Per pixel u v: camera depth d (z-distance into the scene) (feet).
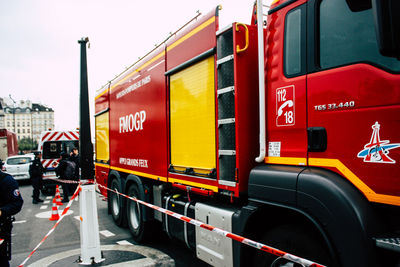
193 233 12.14
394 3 4.83
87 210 14.87
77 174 35.91
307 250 7.73
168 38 14.43
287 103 8.38
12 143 92.73
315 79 7.64
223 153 10.21
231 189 9.85
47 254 16.94
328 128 7.29
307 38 7.92
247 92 9.82
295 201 7.63
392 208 6.28
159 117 15.01
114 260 15.11
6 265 10.08
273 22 9.00
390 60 6.21
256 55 10.12
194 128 12.19
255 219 9.27
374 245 6.08
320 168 7.48
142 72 17.06
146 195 16.74
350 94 6.84
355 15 6.89
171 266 14.35
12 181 10.29
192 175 12.10
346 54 7.01
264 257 8.91
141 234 17.24
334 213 6.71
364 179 6.52
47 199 38.58
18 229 23.07
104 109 24.73
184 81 12.91
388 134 6.13
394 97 6.07
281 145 8.51
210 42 11.12
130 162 18.88
